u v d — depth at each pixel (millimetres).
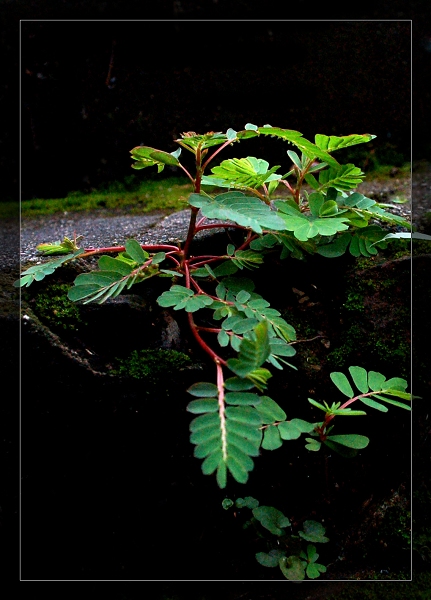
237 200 1071
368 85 2197
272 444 1007
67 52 2135
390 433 1285
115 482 1229
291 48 2176
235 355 1250
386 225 1470
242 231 1413
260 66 2178
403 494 1274
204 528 1244
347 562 1250
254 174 1237
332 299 1377
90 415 1188
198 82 2180
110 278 1137
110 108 2188
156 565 1254
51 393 1188
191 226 1229
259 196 1316
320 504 1274
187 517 1241
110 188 2252
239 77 2182
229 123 2195
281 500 1268
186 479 1229
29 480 1230
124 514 1238
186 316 1297
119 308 1219
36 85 2145
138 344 1228
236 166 1229
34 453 1224
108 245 1473
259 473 1263
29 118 2170
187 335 1279
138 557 1249
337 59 2182
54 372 1175
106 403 1177
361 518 1269
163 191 2217
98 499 1235
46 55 2129
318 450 1229
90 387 1168
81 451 1215
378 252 1398
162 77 2172
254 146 2189
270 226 1011
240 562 1247
